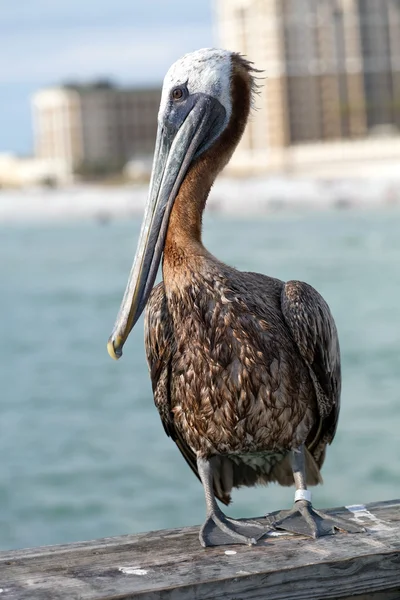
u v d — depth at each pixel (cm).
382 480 1373
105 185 16800
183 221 543
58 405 2111
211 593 442
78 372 2538
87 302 4372
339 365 573
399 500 557
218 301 522
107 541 502
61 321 3791
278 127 16438
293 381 528
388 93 16962
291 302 534
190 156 549
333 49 16600
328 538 495
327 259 5744
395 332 2972
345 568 461
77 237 9525
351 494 1316
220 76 555
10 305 4434
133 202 13375
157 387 553
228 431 528
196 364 525
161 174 552
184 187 548
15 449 1706
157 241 532
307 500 528
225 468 571
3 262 6938
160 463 1566
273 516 525
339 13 16575
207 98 554
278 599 453
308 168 13912
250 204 12319
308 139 16575
